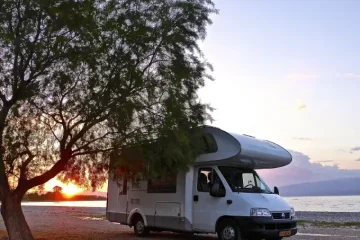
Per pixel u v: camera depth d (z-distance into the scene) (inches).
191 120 478.9
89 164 496.4
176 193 549.0
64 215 1273.4
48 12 421.7
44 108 462.9
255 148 519.2
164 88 458.9
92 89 452.8
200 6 481.7
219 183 509.7
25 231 485.1
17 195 491.8
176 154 461.4
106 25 438.6
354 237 617.0
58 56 439.5
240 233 474.3
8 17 427.5
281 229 477.7
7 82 449.4
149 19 460.4
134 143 460.4
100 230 724.7
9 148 483.8
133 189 615.2
